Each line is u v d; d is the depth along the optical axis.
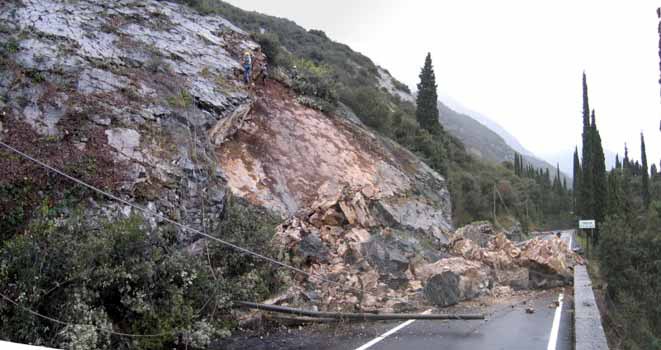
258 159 15.64
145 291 6.72
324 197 14.66
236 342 7.25
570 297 12.12
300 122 19.17
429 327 8.62
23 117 9.01
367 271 10.91
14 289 5.64
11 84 9.65
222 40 19.33
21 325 5.50
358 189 15.37
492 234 18.09
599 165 36.91
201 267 7.77
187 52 16.45
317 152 18.08
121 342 6.28
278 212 13.66
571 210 76.56
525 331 8.45
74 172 8.24
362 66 52.19
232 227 10.13
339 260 10.97
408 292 10.70
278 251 10.06
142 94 11.94
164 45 15.77
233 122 15.75
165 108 12.02
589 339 6.94
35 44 11.44
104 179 8.55
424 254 13.31
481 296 11.80
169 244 8.55
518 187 57.09
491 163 66.69
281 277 9.46
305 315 8.29
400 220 15.95
